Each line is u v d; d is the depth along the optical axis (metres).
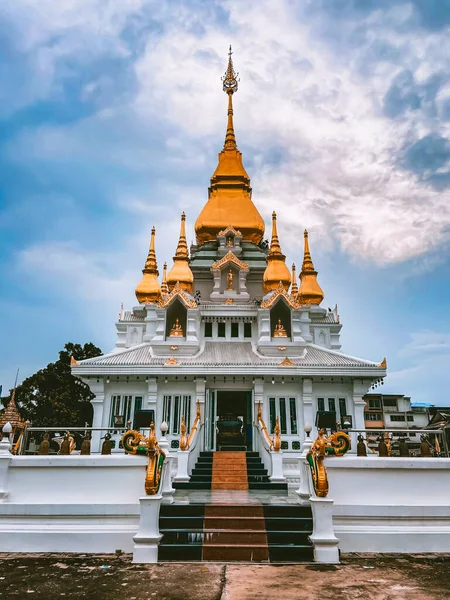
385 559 12.59
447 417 53.28
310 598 9.29
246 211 43.22
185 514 14.74
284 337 31.92
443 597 9.38
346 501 14.07
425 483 14.41
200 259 39.72
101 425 28.64
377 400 74.81
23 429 20.94
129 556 12.84
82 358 59.22
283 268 36.62
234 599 9.22
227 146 47.59
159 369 28.69
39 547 13.30
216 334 33.41
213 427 28.80
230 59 52.25
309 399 29.06
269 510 14.75
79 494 14.26
